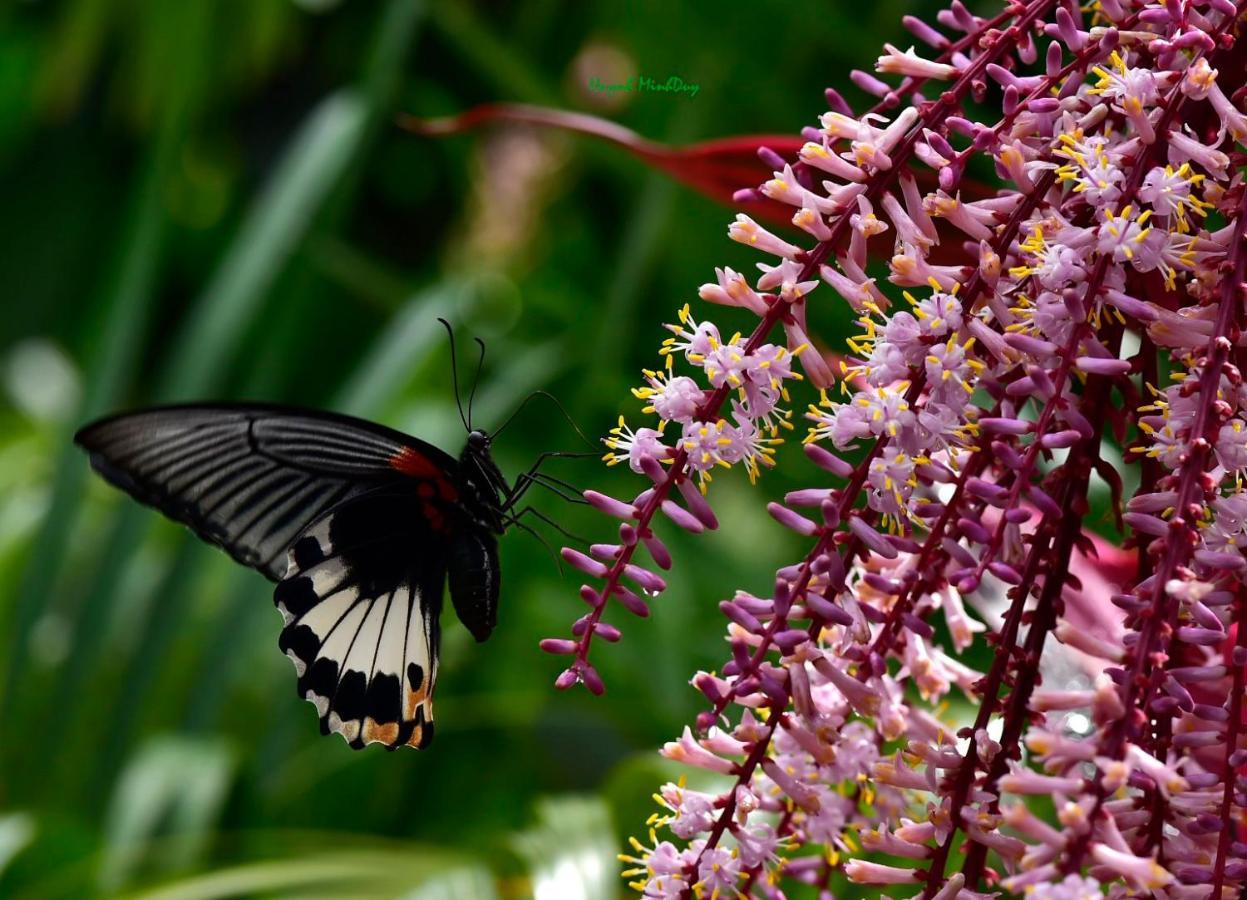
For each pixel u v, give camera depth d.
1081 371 1.19
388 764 1.53
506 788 1.54
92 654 1.49
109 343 1.52
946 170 1.19
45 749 1.48
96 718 1.54
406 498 1.31
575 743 1.49
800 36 1.46
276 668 1.51
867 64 1.46
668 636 1.50
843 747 1.20
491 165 2.12
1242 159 1.20
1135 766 1.17
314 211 1.52
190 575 1.49
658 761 1.35
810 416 1.19
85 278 2.55
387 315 2.15
